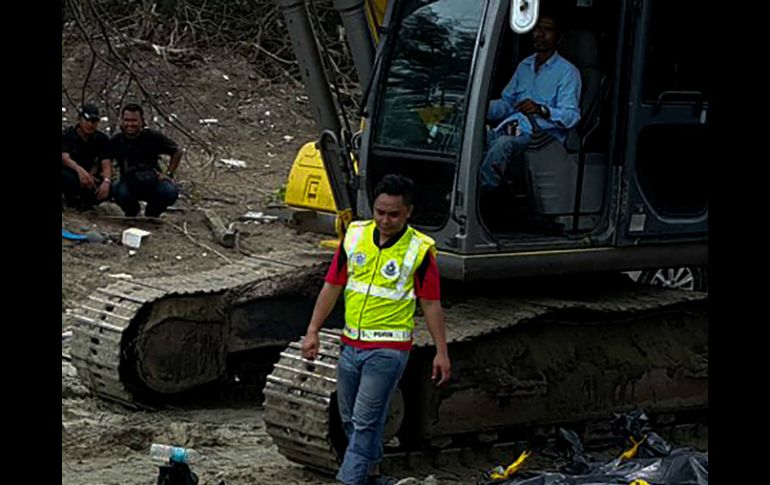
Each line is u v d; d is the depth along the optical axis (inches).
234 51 952.3
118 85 830.5
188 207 708.7
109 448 351.9
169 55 911.7
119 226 648.4
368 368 291.0
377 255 292.0
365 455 292.2
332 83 395.2
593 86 354.6
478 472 347.6
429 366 336.5
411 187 292.2
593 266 353.7
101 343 388.2
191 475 254.4
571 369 364.5
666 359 383.9
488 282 371.9
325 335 338.0
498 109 355.6
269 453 355.9
